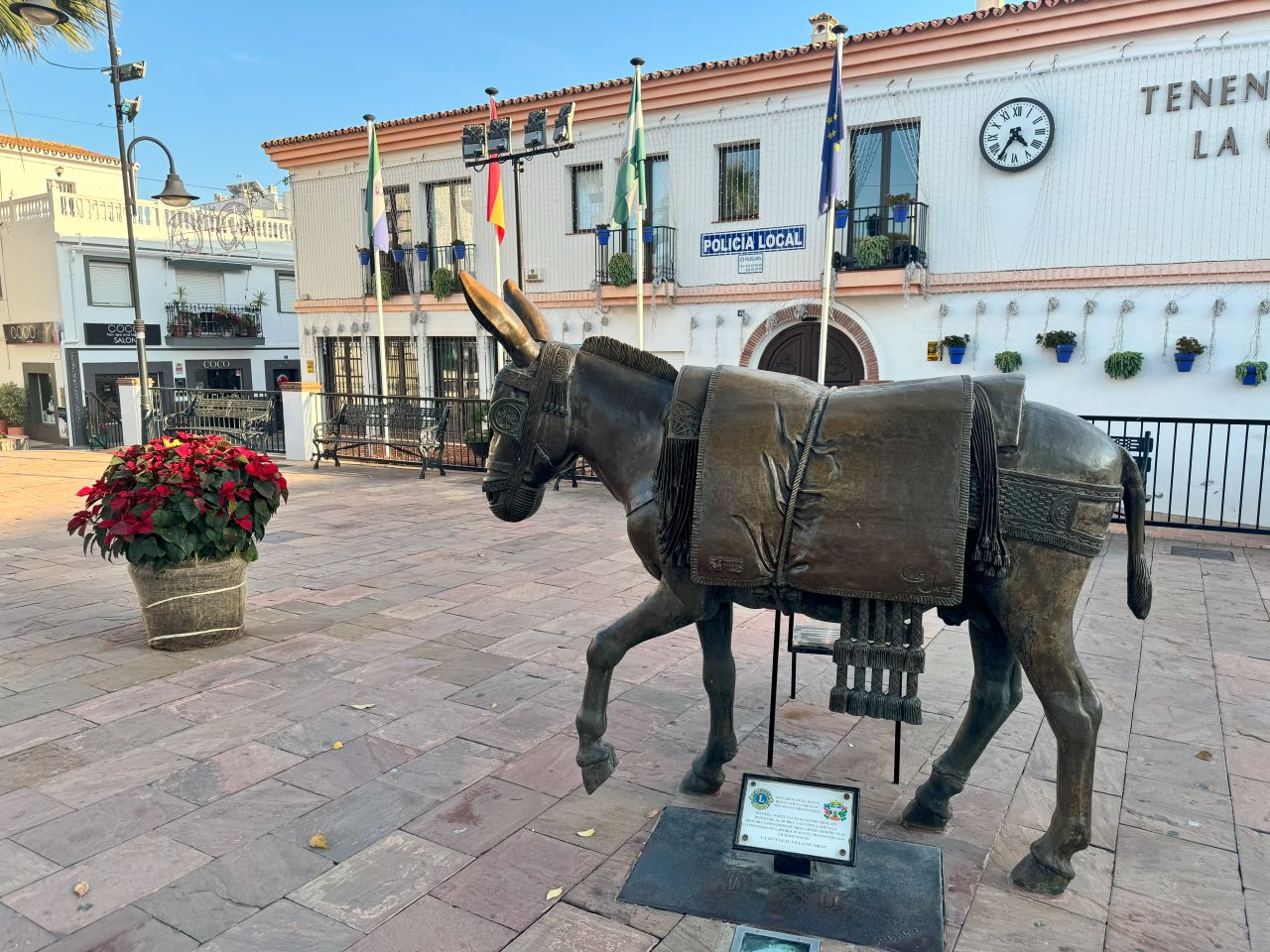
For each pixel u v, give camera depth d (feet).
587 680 11.37
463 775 13.05
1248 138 36.01
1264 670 17.35
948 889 10.25
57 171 89.61
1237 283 36.65
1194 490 38.34
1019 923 9.62
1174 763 13.50
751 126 47.37
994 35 40.11
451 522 33.32
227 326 83.10
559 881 10.39
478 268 58.59
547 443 11.29
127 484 18.29
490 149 43.32
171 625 18.40
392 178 61.11
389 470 47.83
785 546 9.61
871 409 9.62
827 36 52.85
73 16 57.21
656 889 10.09
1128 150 38.40
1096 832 11.54
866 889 10.03
